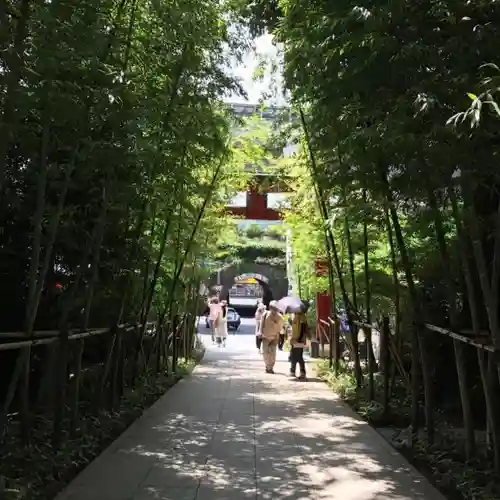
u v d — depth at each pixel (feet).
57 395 15.64
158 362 31.30
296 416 22.54
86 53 13.78
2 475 12.41
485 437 17.31
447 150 12.25
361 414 22.31
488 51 11.68
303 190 33.58
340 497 13.26
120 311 20.99
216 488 13.83
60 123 14.57
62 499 12.91
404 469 15.49
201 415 22.59
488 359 13.82
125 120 15.96
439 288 20.92
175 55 20.62
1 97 11.85
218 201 36.52
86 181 17.92
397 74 13.14
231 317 93.61
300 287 49.47
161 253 25.63
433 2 12.38
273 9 24.23
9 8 11.48
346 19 12.96
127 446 17.66
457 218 14.35
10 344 12.51
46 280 20.66
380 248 27.43
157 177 22.18
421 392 22.63
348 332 33.96
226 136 29.01
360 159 16.24
